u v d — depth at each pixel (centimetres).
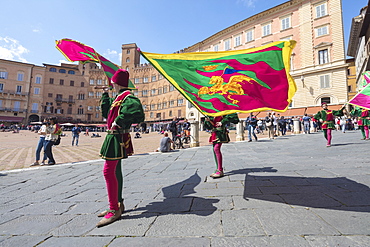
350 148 615
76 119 5691
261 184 300
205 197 262
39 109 5366
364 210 193
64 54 297
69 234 188
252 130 1106
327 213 193
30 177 475
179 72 243
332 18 2544
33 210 261
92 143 1659
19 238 185
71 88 5731
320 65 2602
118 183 229
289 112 2748
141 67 5491
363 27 2212
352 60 4194
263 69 218
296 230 167
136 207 247
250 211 209
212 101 242
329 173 336
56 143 656
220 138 361
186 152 776
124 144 219
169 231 180
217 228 179
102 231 189
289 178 322
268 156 574
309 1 2712
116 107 221
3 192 358
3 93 4966
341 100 2436
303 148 708
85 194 322
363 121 868
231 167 446
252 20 3209
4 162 727
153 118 5225
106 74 268
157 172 457
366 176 302
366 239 147
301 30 2769
